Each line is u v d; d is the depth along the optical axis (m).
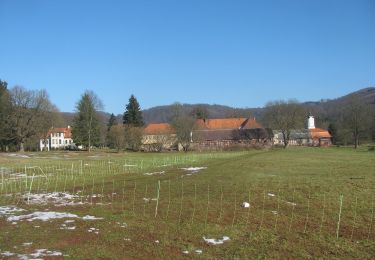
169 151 102.31
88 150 112.38
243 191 24.53
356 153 74.38
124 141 103.19
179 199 21.73
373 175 34.69
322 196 23.77
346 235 16.47
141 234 15.27
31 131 104.00
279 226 17.19
